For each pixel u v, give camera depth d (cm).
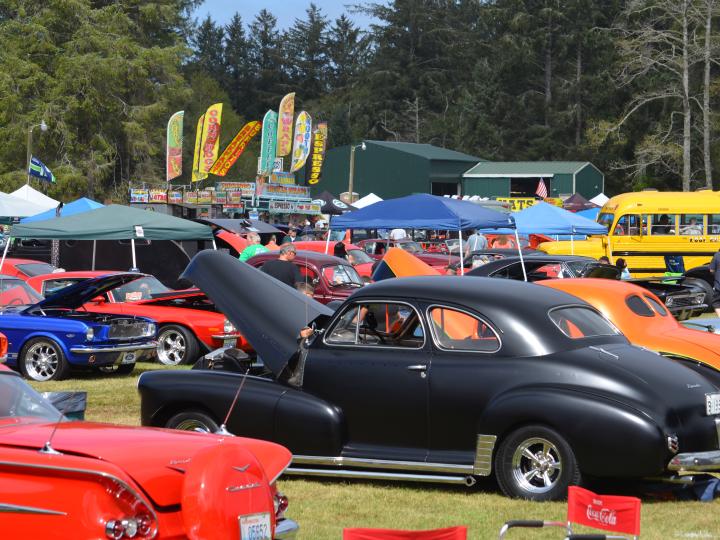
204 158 5853
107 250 3117
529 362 984
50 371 1814
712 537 849
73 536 559
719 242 3934
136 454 609
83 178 7400
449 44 13412
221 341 2020
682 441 943
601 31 10525
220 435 691
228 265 1113
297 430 1045
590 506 616
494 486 1040
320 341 1068
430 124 12588
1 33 7862
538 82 11362
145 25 8969
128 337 1867
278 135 6047
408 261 1727
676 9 7275
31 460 577
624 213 3947
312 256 2417
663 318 1415
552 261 2414
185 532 577
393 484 1062
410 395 1020
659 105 9675
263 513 604
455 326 1026
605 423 934
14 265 2739
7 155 7538
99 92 7650
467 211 2331
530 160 10912
